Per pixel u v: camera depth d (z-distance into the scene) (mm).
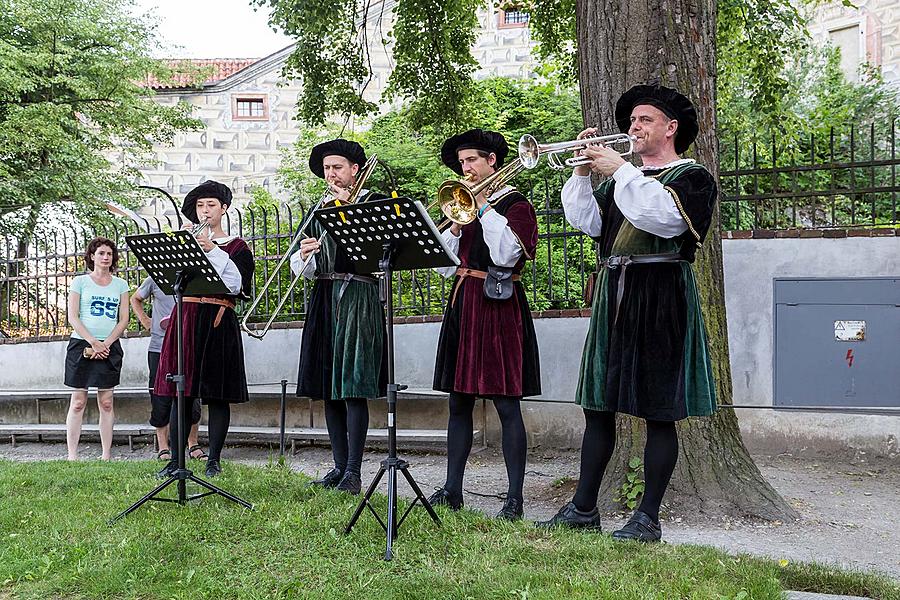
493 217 4492
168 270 4957
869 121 14375
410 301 8695
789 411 7230
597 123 5285
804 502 5590
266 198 18609
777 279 7285
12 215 16375
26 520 4637
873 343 7082
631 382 3953
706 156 5215
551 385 7742
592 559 3758
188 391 5730
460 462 4707
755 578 3498
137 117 17531
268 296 9078
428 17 9445
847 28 16672
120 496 5078
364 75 9852
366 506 4504
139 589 3670
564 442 7734
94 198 16828
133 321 9891
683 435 5113
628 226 4078
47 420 9664
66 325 10250
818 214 10523
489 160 4770
